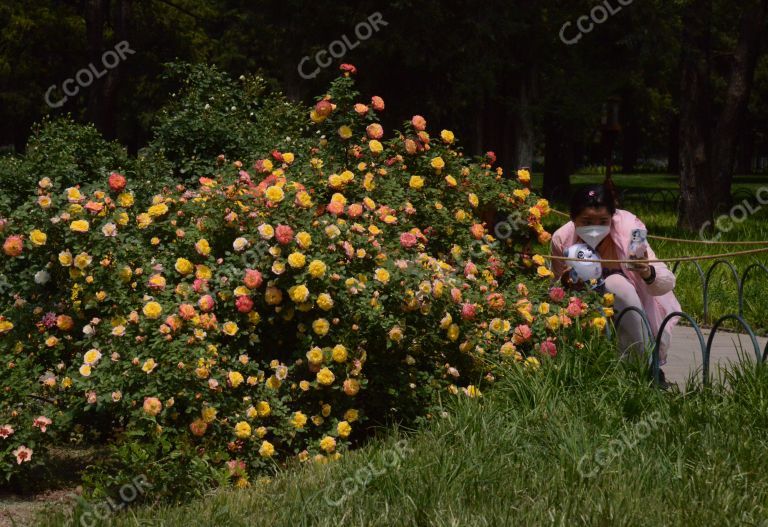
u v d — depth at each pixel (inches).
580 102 735.1
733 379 239.0
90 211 229.0
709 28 787.4
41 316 231.3
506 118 759.7
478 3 674.8
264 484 202.4
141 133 1726.1
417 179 273.9
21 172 349.4
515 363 238.2
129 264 229.6
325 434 224.8
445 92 774.5
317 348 222.1
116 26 826.8
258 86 432.5
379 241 242.1
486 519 167.3
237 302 222.4
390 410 238.4
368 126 277.0
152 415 199.3
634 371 243.3
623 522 164.1
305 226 229.3
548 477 186.2
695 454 195.8
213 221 235.9
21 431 206.8
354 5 720.3
